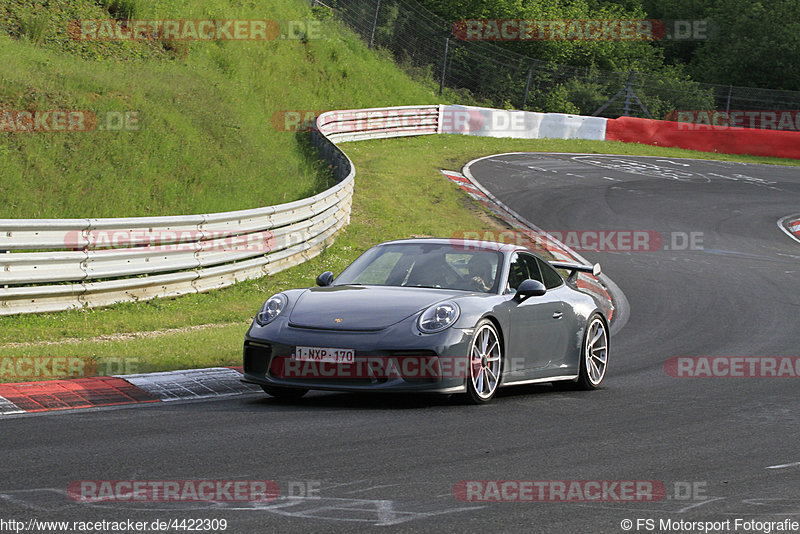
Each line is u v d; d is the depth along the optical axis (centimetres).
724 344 2877
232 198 4347
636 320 3406
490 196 6188
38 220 2514
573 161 8312
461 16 12300
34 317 2442
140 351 2064
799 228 6356
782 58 14312
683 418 1645
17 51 4838
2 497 957
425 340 1603
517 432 1436
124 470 1095
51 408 1503
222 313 2791
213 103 5784
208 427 1388
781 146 10269
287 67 8169
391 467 1158
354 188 5725
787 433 1523
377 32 10925
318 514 931
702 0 16625
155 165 4291
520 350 1823
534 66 11831
